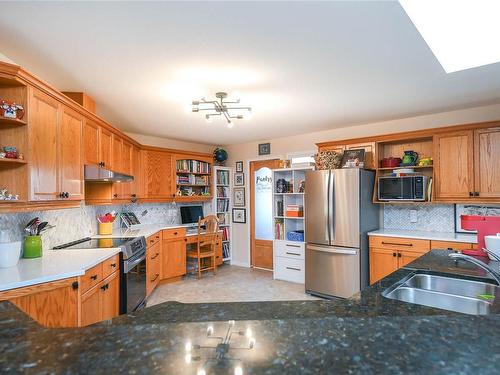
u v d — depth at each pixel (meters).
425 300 1.75
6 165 2.06
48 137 2.29
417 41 2.12
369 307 1.29
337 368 0.58
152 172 5.00
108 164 3.50
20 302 1.82
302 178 5.00
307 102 3.45
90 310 2.32
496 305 1.38
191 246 5.47
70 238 3.35
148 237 4.03
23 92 2.05
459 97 3.31
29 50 2.19
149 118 4.07
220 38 2.06
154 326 0.77
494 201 3.38
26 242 2.48
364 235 3.95
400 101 3.44
